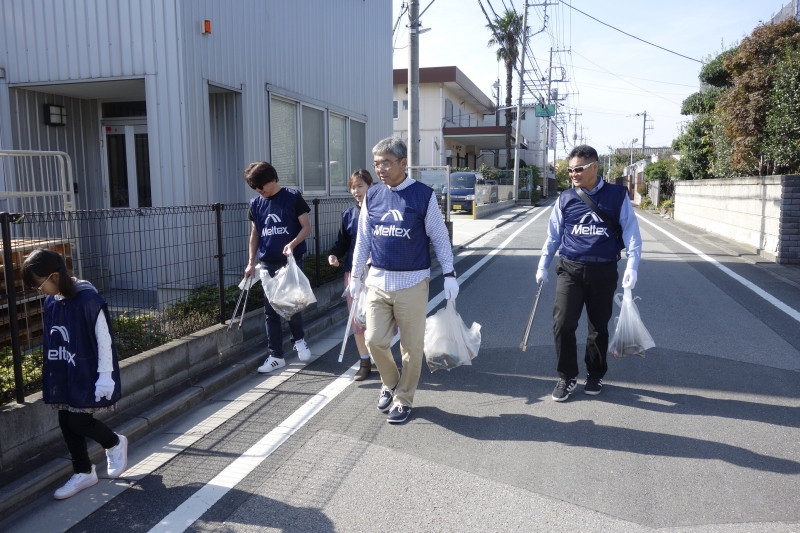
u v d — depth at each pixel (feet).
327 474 11.51
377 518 10.00
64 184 18.25
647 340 14.94
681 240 49.24
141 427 13.33
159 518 10.14
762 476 11.14
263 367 17.49
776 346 18.95
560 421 13.74
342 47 36.14
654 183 100.94
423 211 13.43
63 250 17.43
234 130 26.05
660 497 10.50
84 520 10.14
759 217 39.93
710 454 12.02
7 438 11.15
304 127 31.68
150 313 17.10
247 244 24.12
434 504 10.39
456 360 14.51
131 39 22.61
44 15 23.43
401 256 13.38
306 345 18.95
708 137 66.13
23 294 12.89
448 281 13.88
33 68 23.81
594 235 14.19
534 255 42.04
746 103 46.11
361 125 39.86
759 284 29.09
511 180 129.70
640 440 12.69
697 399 14.84
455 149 134.62
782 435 12.80
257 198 17.72
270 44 28.02
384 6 43.01
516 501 10.44
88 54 23.15
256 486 11.12
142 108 27.27
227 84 24.82
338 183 36.58
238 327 18.44
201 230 21.72
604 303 14.49
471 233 57.88
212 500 10.65
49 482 11.09
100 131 27.58
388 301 13.60
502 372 17.24
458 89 124.77
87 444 12.34
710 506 10.19
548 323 22.63
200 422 14.10
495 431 13.29
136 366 14.26
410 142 42.06
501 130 124.26
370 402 15.20
